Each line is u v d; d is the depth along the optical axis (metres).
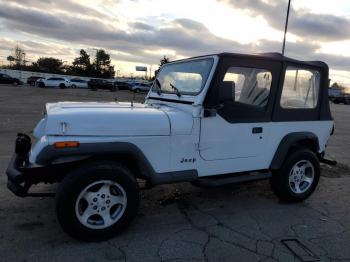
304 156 4.57
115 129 3.31
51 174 3.35
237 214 4.21
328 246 3.46
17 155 3.58
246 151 4.13
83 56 98.38
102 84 47.59
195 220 3.98
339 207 4.57
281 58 4.20
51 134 3.12
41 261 3.01
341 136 11.91
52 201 4.32
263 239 3.57
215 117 3.83
